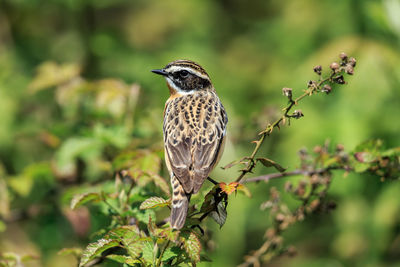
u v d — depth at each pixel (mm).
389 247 14289
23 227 13180
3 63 15117
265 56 17094
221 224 6863
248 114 15484
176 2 17969
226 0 18453
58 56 16047
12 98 14281
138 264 6852
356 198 14422
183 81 9523
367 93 14305
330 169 8523
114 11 18125
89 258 6441
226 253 13992
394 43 14812
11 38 16156
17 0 15602
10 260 8406
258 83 16422
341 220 14492
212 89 9711
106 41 15773
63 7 16234
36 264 11109
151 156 8648
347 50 14336
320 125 14422
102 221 9438
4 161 14023
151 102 13578
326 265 14539
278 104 15078
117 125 10344
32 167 10742
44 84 10781
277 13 18234
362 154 8328
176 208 6809
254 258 9117
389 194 14180
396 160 8266
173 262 6836
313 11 16484
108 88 10523
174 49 17078
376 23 15039
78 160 10867
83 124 10984
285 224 8797
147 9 18172
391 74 14258
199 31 17609
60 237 11047
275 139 14734
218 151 8195
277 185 14172
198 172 7559
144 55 15984
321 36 16312
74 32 16250
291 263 14695
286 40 16672
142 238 6461
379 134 14258
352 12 15773
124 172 7586
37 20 16516
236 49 17625
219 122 8406
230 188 6551
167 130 8234
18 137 13938
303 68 14719
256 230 14367
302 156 8719
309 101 14859
